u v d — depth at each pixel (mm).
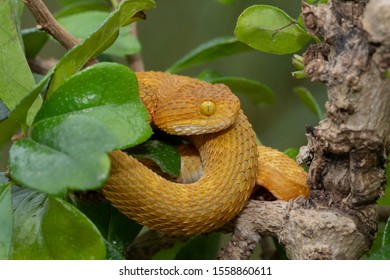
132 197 500
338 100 470
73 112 467
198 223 506
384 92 465
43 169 445
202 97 518
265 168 523
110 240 540
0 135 480
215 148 521
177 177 529
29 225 477
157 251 564
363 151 476
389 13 452
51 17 531
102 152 442
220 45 593
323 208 491
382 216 548
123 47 600
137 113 470
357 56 463
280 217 502
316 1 492
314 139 488
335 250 487
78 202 532
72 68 482
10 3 491
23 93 490
